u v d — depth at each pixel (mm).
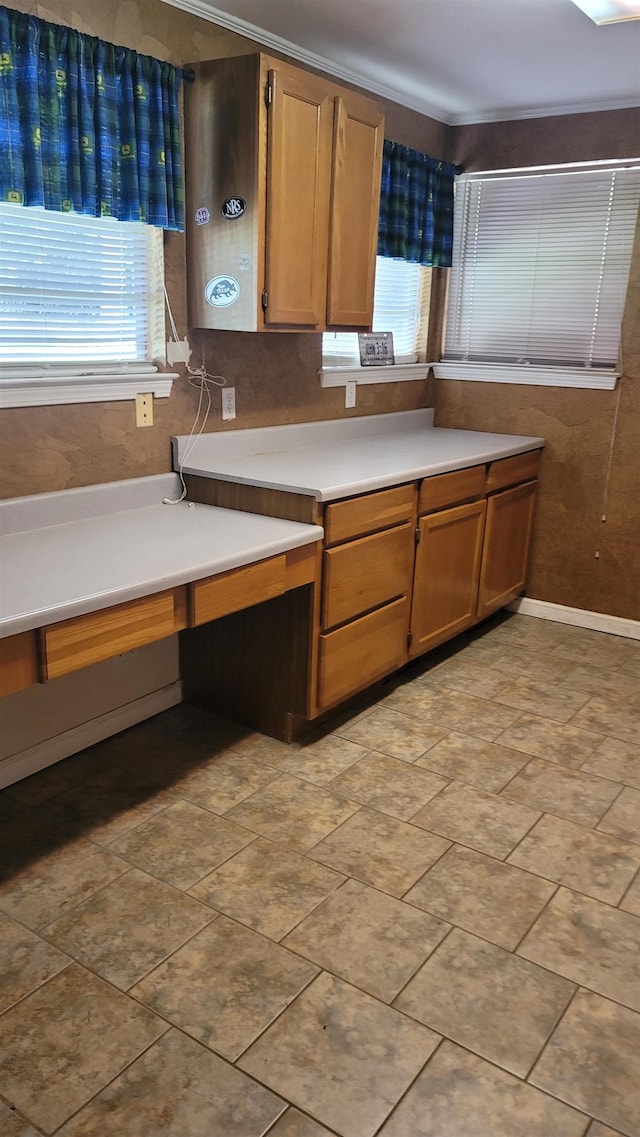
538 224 3834
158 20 2482
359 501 2713
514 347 4039
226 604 2227
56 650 1784
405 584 3094
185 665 3055
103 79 2273
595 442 3854
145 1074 1559
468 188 3979
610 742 2900
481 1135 1457
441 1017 1708
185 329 2773
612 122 3533
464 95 3498
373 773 2654
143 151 2420
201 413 2920
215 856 2211
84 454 2541
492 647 3779
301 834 2316
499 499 3637
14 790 2500
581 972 1841
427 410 4191
